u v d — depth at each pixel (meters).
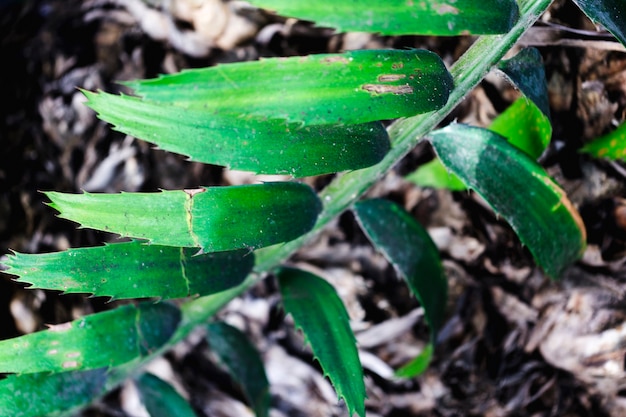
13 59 0.81
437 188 0.68
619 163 0.60
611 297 0.61
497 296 0.67
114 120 0.46
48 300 0.73
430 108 0.46
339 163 0.48
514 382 0.66
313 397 0.72
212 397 0.73
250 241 0.47
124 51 0.78
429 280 0.57
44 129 0.78
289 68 0.45
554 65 0.61
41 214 0.75
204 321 0.59
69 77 0.78
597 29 0.57
